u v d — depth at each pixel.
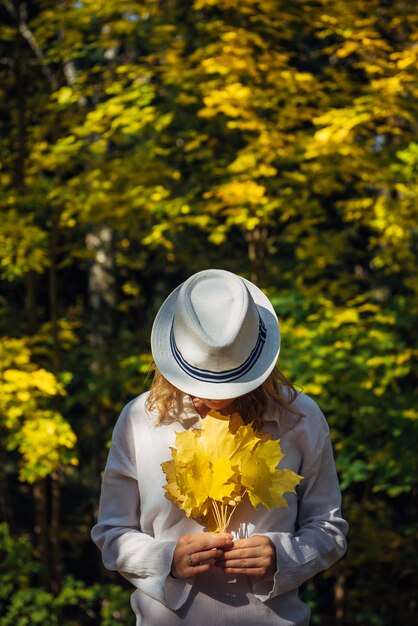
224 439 1.65
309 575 1.67
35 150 6.44
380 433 6.53
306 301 6.40
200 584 1.69
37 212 6.50
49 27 6.24
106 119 5.89
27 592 6.25
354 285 6.75
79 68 7.89
